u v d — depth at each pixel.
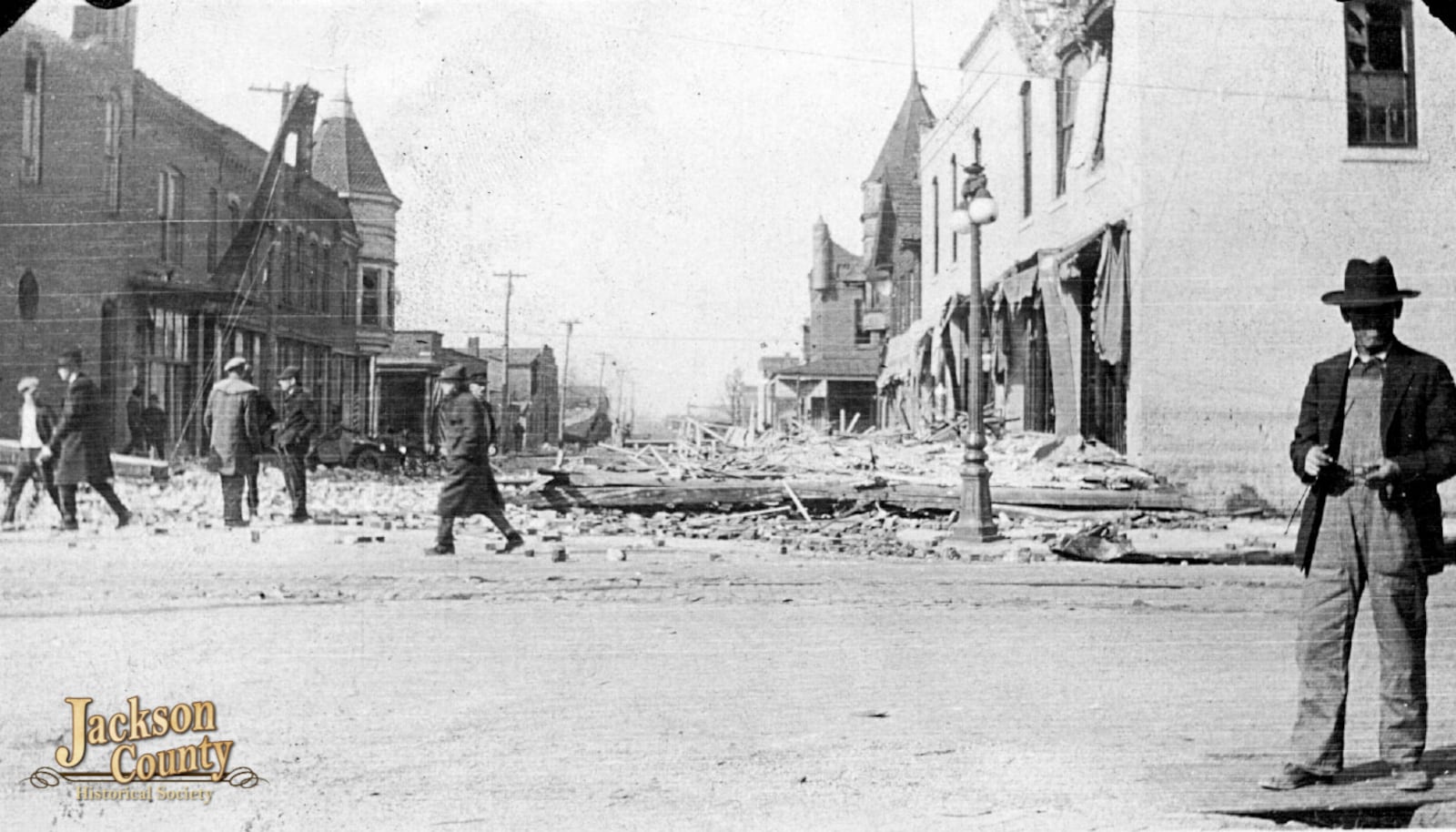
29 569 9.74
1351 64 11.50
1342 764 6.19
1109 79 12.09
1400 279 11.32
